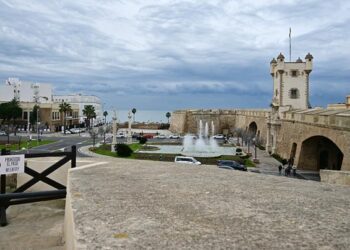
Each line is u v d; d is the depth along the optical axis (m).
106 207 6.66
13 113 93.50
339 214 6.36
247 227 5.48
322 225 5.64
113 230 5.26
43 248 7.92
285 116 50.84
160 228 5.37
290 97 61.19
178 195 7.80
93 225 5.50
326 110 37.59
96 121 149.25
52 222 10.37
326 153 41.81
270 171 40.81
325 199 7.68
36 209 11.91
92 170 11.60
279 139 54.62
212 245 4.66
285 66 60.94
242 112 92.69
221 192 8.20
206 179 10.06
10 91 123.38
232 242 4.79
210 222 5.73
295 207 6.86
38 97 124.06
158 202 7.11
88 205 6.81
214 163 44.38
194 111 104.12
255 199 7.52
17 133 95.50
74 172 11.13
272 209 6.66
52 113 106.12
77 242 4.72
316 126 35.59
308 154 41.97
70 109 112.31
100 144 68.31
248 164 45.88
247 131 78.19
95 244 4.64
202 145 68.38
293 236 5.07
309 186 9.38
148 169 11.97
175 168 12.35
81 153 53.75
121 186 8.81
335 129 30.31
